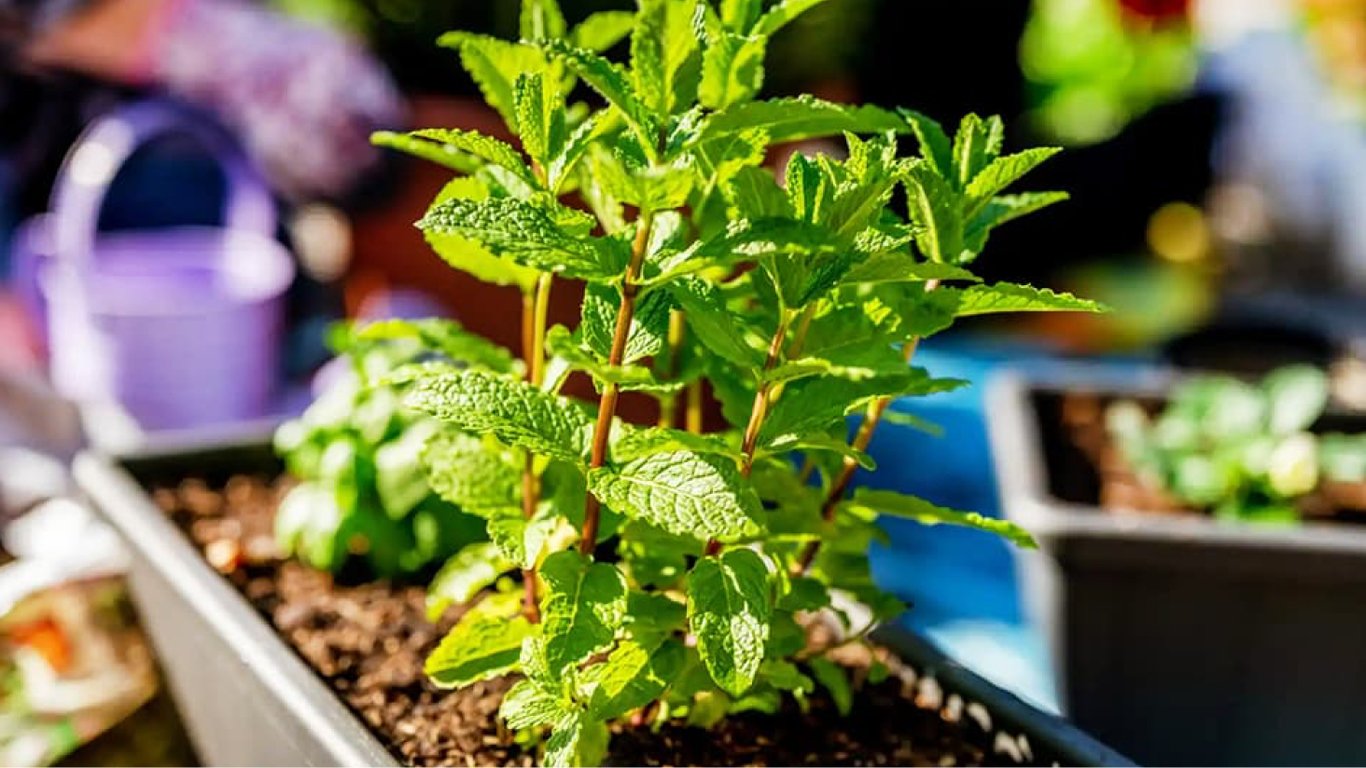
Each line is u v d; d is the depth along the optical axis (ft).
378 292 5.92
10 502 4.66
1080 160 8.81
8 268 5.86
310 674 2.64
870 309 2.57
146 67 5.80
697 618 2.34
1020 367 7.25
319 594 3.22
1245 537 3.42
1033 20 8.75
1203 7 10.05
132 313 4.95
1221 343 6.54
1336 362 6.13
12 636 3.50
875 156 2.39
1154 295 8.79
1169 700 3.56
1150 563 3.46
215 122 5.61
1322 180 10.37
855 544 2.73
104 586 3.57
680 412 4.46
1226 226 10.41
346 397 3.41
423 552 3.28
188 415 5.17
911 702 2.81
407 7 6.56
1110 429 4.38
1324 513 3.92
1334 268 10.21
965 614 4.79
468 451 2.74
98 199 4.94
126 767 3.34
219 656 2.81
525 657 2.43
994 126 2.63
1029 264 8.91
